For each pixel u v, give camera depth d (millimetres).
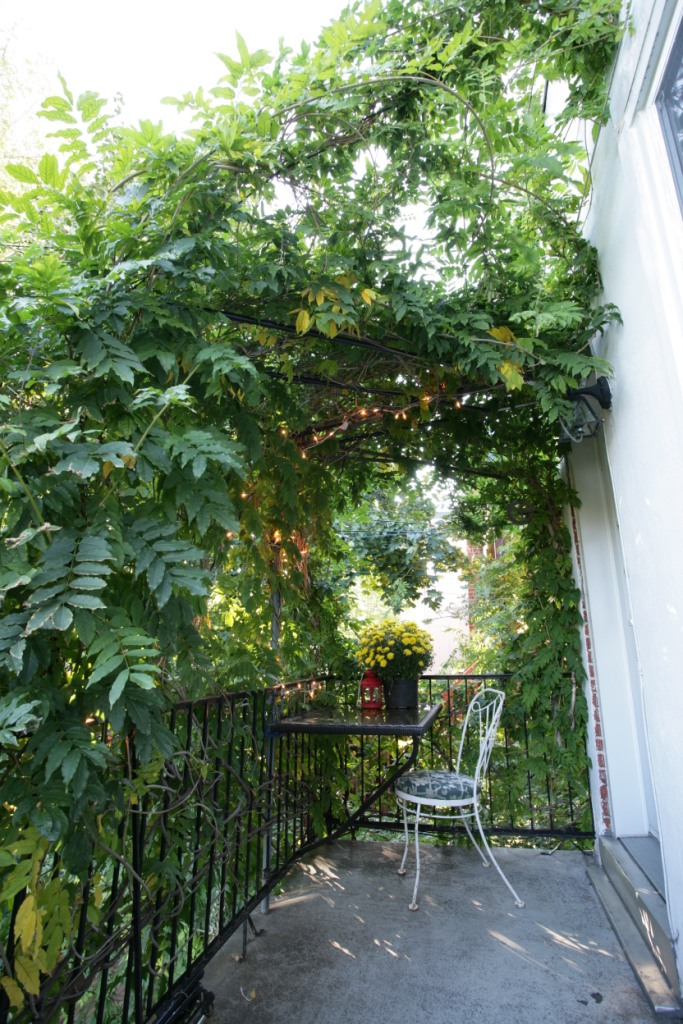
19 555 1167
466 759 3564
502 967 2182
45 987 1265
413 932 2445
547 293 2562
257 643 2838
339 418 3059
